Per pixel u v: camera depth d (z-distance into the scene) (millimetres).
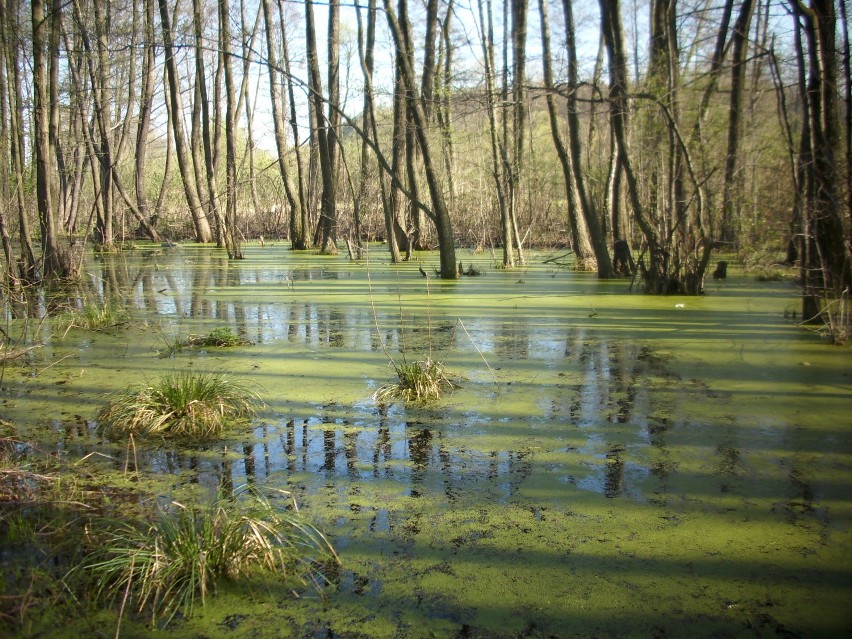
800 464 3738
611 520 3133
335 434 4238
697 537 2969
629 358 6164
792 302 9320
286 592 2604
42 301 9383
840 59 6836
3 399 4949
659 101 8711
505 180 14789
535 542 2941
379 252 19719
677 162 9625
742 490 3422
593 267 13625
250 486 3271
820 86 6562
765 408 4695
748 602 2504
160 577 2604
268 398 4980
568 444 4062
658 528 3055
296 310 8953
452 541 2953
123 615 2469
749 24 11172
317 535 2992
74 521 3096
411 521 3125
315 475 3621
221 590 2625
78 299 9930
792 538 2949
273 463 3779
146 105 21750
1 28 9531
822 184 6594
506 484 3514
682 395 5016
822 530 3016
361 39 14141
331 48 18328
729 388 5184
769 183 11250
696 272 10078
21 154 10234
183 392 4445
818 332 7223
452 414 4621
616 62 10156
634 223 16047
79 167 18297
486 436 4203
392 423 4445
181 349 6605
